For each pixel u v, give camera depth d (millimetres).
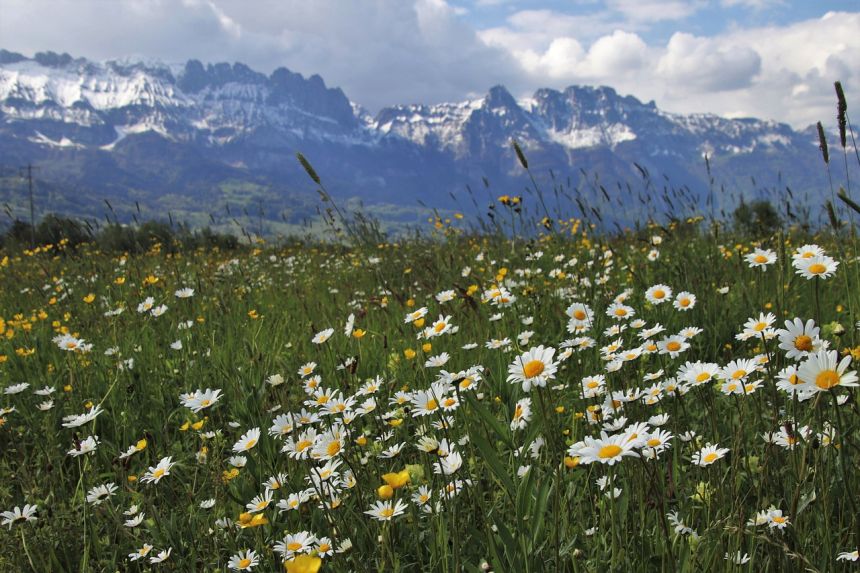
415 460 1239
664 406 1217
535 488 935
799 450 916
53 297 2998
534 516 836
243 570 979
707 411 1251
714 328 1687
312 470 1107
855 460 942
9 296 3203
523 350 1469
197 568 1080
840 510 877
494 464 871
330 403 1201
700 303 1817
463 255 3334
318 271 3662
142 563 1112
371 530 1034
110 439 1544
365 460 1130
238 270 3330
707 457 915
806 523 873
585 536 940
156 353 1938
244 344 1845
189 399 1345
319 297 2723
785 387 831
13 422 1618
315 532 1026
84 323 2436
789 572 808
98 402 1635
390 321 2062
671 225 3008
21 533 1085
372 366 1717
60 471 1308
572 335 1714
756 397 1139
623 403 1105
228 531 1070
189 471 1354
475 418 1217
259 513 1052
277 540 1035
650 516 929
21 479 1317
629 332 1664
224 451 1424
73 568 1114
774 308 1733
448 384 1139
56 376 1854
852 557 789
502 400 1385
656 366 1377
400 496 1058
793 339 840
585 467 1073
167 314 2344
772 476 972
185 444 1459
